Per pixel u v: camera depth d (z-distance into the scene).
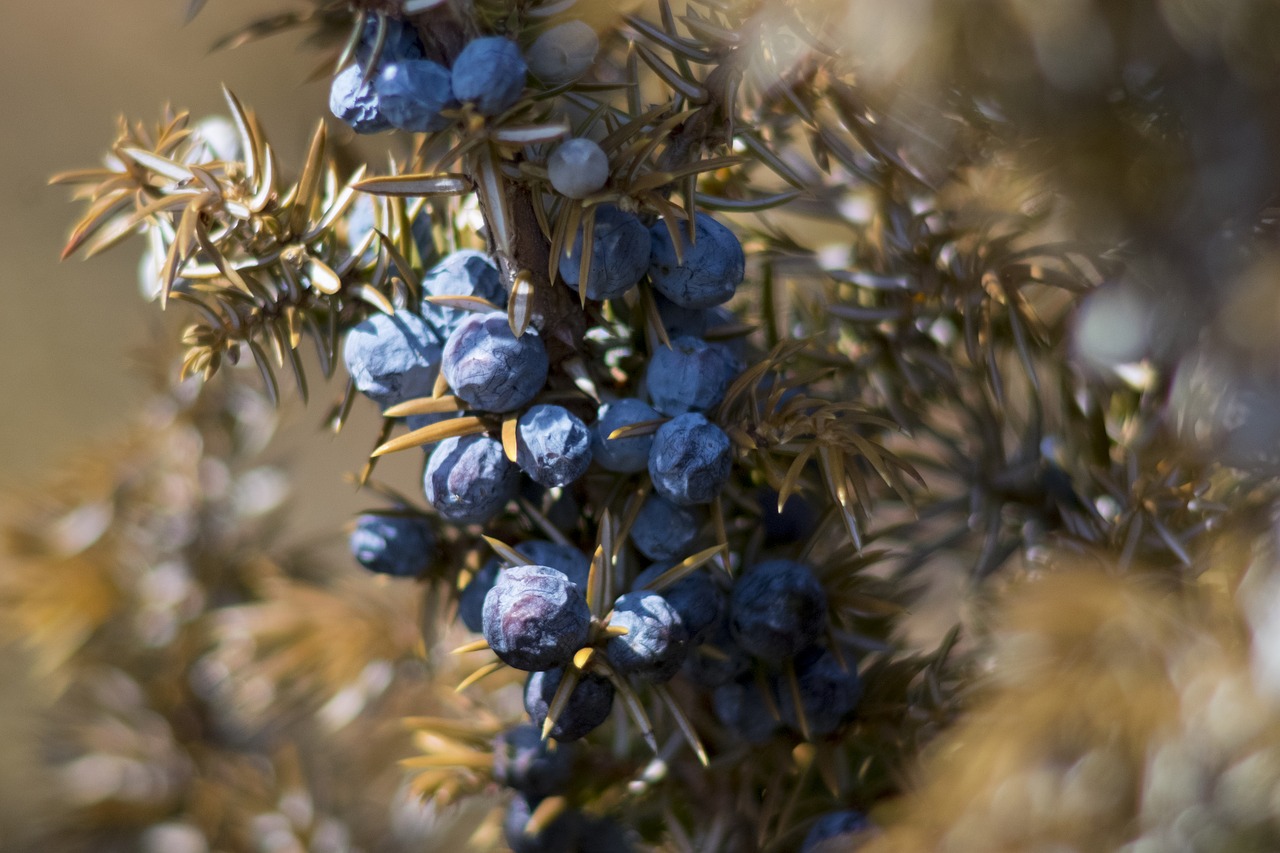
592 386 0.31
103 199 0.31
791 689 0.32
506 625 0.30
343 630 0.37
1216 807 0.28
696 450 0.30
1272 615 0.29
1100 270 0.30
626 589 0.31
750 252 0.34
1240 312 0.28
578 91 0.30
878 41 0.28
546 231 0.30
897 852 0.29
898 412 0.34
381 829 0.38
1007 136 0.29
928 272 0.33
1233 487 0.31
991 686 0.31
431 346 0.31
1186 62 0.27
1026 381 0.35
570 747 0.32
